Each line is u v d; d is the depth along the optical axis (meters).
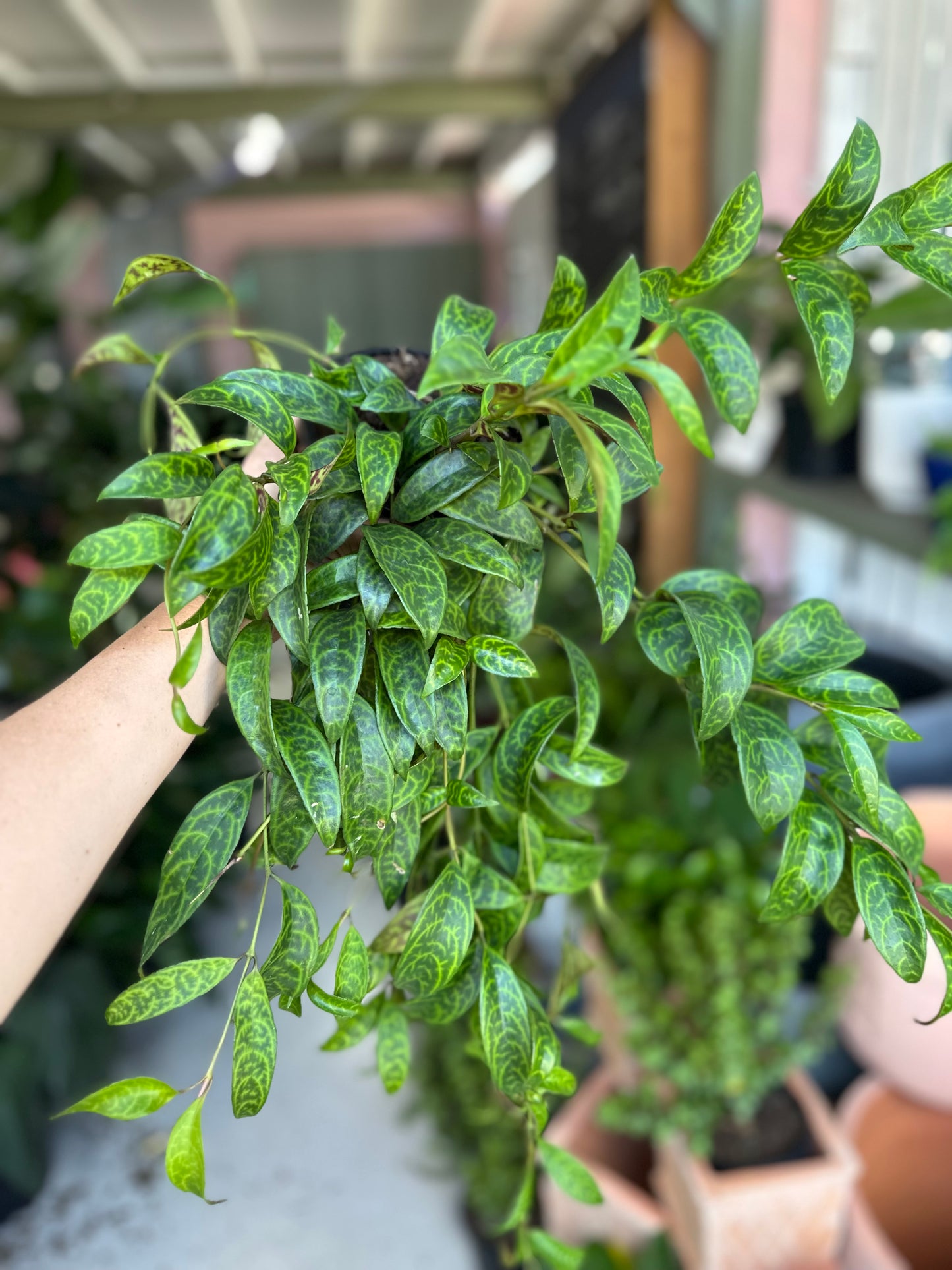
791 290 0.42
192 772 1.65
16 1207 1.54
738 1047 0.98
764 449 2.18
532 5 2.86
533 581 0.44
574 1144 1.20
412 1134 1.66
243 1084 0.37
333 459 0.41
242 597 0.39
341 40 3.13
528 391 0.35
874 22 1.84
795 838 0.43
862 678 0.45
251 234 6.23
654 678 1.59
